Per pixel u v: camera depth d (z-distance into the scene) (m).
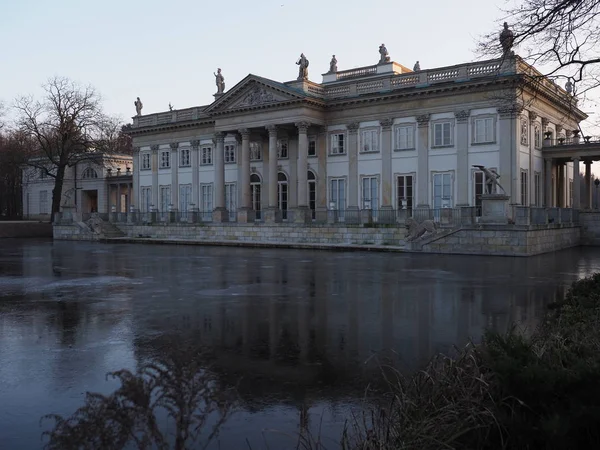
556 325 9.02
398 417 5.69
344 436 5.64
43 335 12.13
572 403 4.73
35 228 69.44
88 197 87.38
